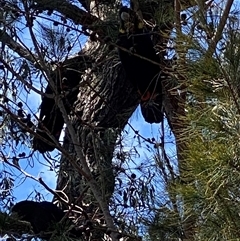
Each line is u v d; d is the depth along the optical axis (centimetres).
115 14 409
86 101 488
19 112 404
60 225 369
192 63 274
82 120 436
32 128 406
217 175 262
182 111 332
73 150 448
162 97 395
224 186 271
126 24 392
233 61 267
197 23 281
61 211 400
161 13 361
